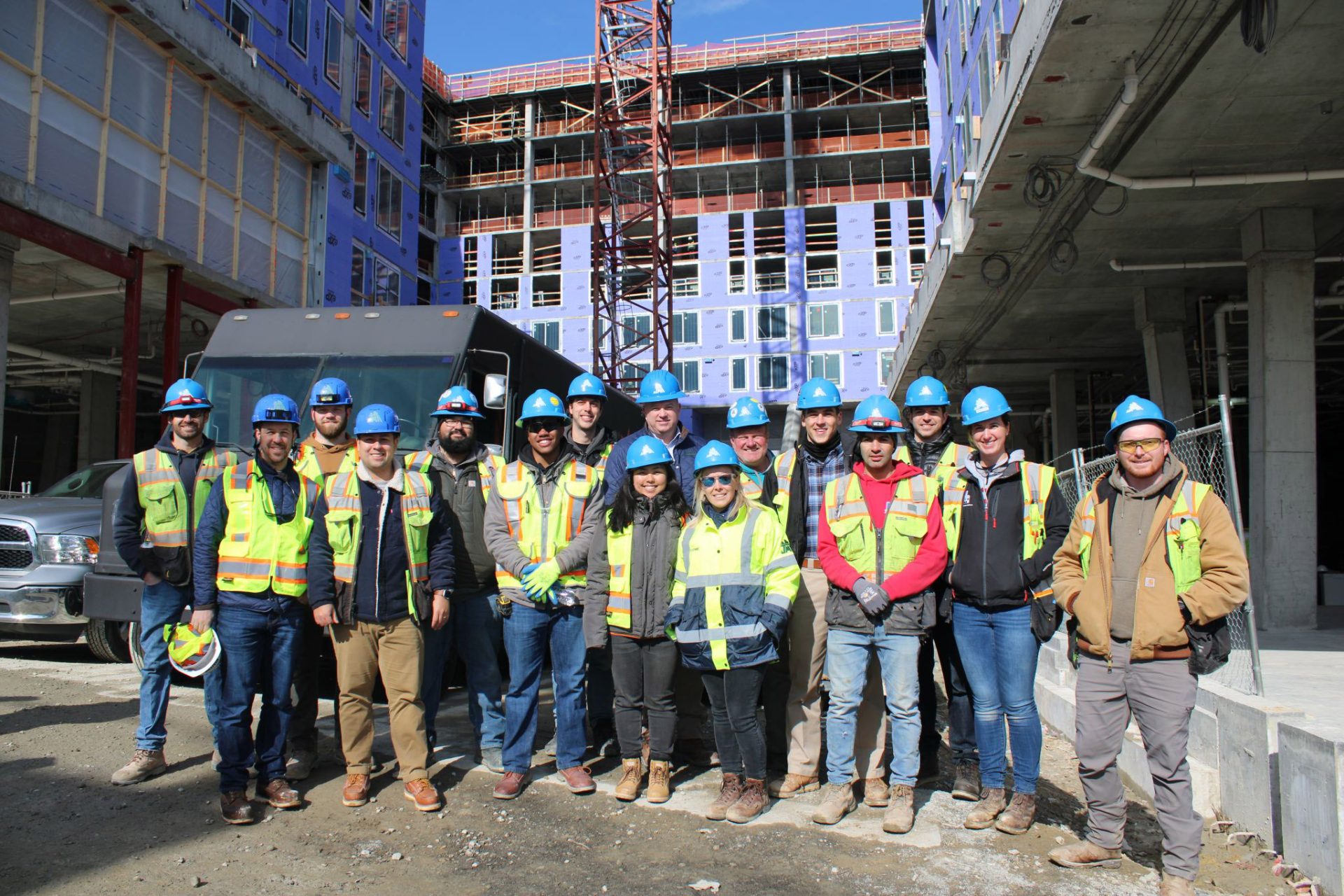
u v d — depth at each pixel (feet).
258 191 63.98
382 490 15.42
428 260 183.42
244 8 72.64
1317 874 12.57
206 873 12.55
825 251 172.55
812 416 16.92
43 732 19.03
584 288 172.14
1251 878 13.07
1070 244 43.55
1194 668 12.14
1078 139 36.06
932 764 17.25
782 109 174.91
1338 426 101.96
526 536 16.30
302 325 26.73
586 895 12.12
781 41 174.19
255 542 14.92
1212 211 42.16
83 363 79.82
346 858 13.26
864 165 172.76
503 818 14.94
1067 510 14.52
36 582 26.53
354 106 90.22
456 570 17.40
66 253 46.68
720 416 166.91
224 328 27.22
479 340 26.35
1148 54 30.14
